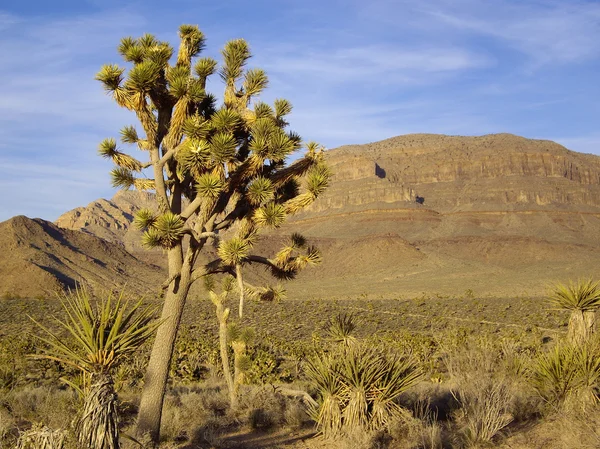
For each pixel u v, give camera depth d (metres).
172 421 9.90
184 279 9.12
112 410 5.56
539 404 9.73
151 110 9.77
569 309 11.81
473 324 43.44
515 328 37.72
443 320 48.66
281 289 11.05
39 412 9.77
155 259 146.62
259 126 9.45
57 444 5.30
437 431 8.30
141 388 15.23
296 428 10.05
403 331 39.09
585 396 9.47
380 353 9.54
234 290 11.88
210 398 12.38
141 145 10.02
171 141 9.59
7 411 10.04
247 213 9.84
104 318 5.75
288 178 10.23
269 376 18.98
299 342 35.03
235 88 10.54
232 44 10.53
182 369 21.16
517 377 11.21
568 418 8.59
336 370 9.30
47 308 53.38
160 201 9.24
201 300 73.50
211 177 8.87
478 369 10.97
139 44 10.12
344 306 71.56
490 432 8.27
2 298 75.88
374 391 8.97
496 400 9.14
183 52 10.45
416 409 9.44
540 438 8.29
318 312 60.69
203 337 37.03
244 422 10.57
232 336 11.89
